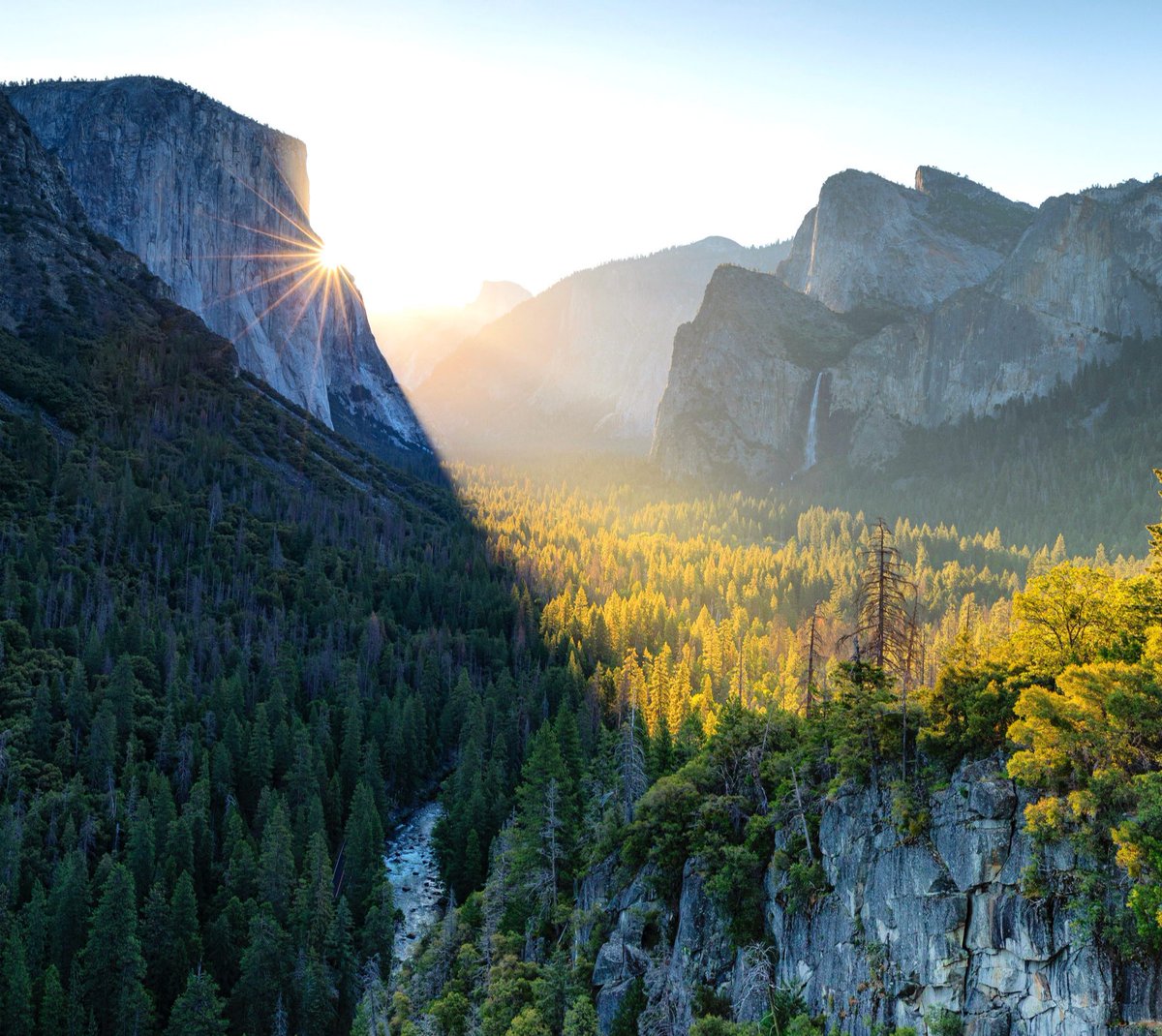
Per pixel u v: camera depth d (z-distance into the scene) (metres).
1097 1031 52.94
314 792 139.62
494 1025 86.00
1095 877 54.56
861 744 69.62
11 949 98.69
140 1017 100.62
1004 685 63.62
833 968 65.69
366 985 106.56
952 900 60.09
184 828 121.81
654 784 94.19
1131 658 63.47
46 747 138.25
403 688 172.62
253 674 174.50
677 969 74.81
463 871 126.62
